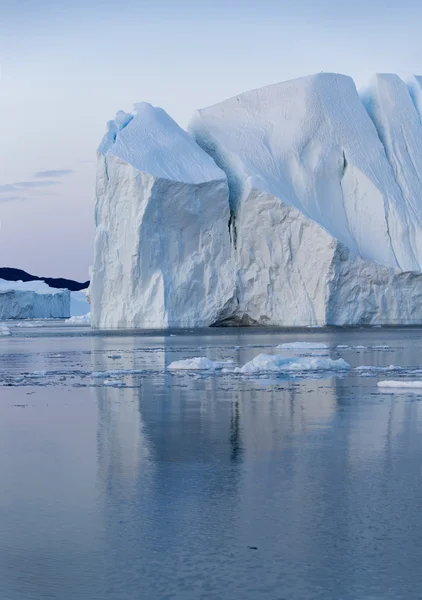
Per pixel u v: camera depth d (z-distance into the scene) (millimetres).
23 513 14570
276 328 92375
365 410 26078
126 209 90750
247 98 105375
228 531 13477
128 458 19016
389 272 89875
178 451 19766
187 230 91938
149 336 82562
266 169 97688
